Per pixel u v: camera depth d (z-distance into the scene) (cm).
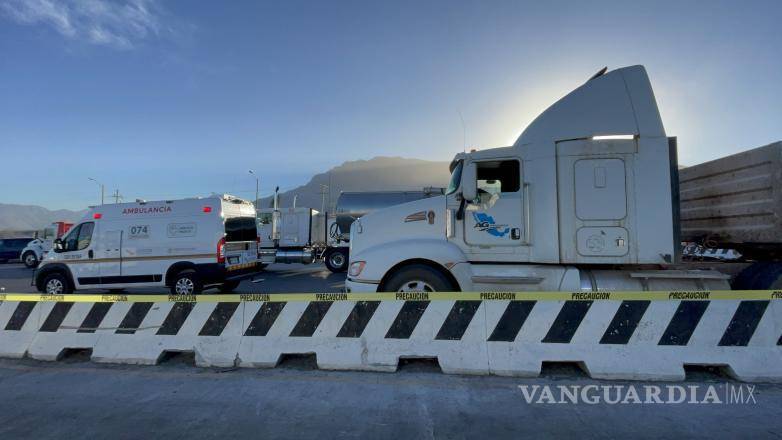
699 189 634
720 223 597
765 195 527
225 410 371
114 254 1048
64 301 545
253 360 481
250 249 1184
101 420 356
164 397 402
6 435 331
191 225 1037
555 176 546
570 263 544
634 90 546
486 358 450
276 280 1461
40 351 527
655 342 437
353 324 480
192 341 500
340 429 333
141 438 324
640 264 546
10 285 1472
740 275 543
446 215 584
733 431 325
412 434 324
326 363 468
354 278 589
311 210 2038
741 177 562
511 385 420
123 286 1042
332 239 1741
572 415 355
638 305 446
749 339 431
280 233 2019
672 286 526
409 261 576
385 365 459
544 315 455
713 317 438
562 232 541
